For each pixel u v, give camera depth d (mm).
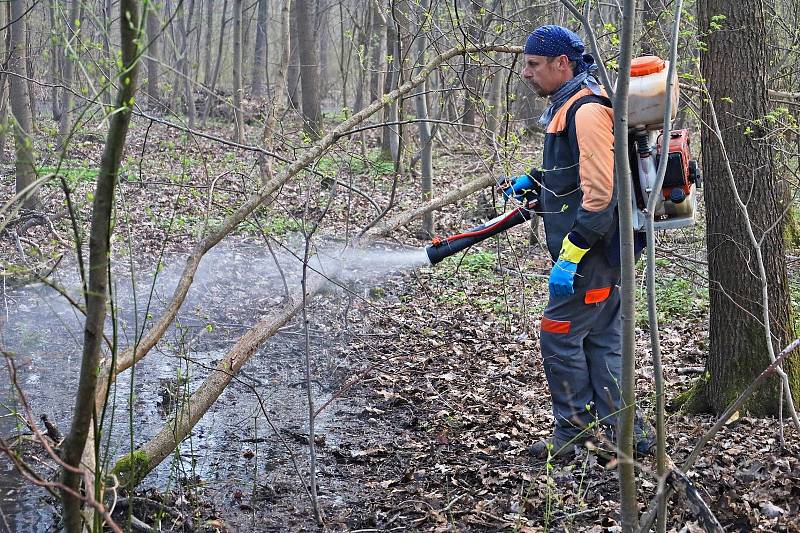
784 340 4930
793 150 7273
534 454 4785
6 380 6320
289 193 11797
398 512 4277
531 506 4109
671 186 4137
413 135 16625
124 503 4125
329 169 13008
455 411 5766
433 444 5184
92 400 2559
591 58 4445
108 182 2439
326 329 7844
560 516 3982
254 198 4656
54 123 15023
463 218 12211
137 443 5164
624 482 2926
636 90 3982
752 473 4191
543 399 5824
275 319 4840
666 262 8625
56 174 2436
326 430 5570
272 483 4711
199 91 19891
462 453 5012
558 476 4363
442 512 4172
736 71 4824
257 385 6488
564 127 4344
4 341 6953
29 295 7676
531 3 8938
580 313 4465
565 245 4270
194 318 8195
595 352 4578
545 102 13062
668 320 7570
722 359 5027
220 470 4891
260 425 5660
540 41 4387
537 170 4598
